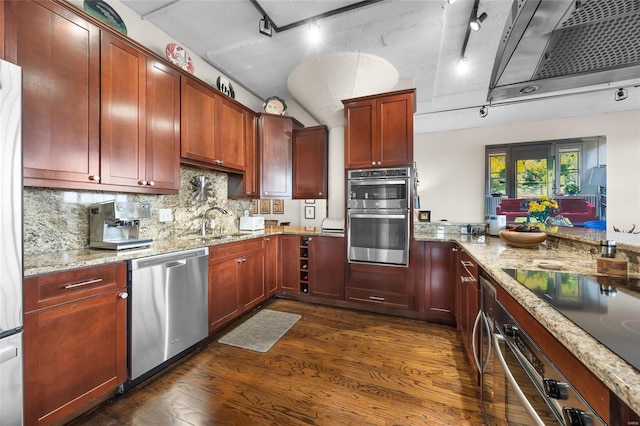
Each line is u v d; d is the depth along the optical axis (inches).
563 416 23.5
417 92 151.5
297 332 95.8
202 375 70.8
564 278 42.4
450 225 123.5
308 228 147.9
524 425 33.1
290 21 95.0
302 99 132.3
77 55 62.3
